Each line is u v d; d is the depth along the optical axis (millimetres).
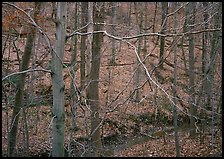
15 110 10523
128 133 17062
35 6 8766
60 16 5539
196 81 18594
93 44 10594
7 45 15938
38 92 15969
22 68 10305
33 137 14805
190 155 15070
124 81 20031
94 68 10547
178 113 17531
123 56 23250
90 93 10375
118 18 21891
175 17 11711
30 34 9562
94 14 10359
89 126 14188
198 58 22297
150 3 28797
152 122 17859
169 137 17062
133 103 18312
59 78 5543
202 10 12047
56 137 5625
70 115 15422
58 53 5535
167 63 22312
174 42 10641
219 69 17438
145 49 21188
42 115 15984
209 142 15883
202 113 16766
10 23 7992
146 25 22703
